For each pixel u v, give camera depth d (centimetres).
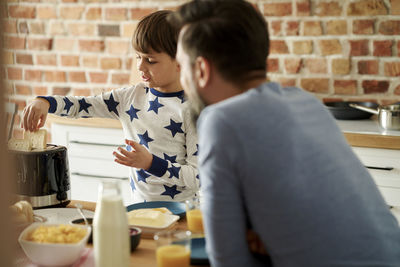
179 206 145
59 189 146
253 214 89
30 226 113
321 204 88
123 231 98
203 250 113
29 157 141
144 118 172
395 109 236
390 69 257
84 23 309
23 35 321
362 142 224
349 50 262
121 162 150
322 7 262
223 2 97
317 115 100
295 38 269
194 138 168
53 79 320
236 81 96
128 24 300
